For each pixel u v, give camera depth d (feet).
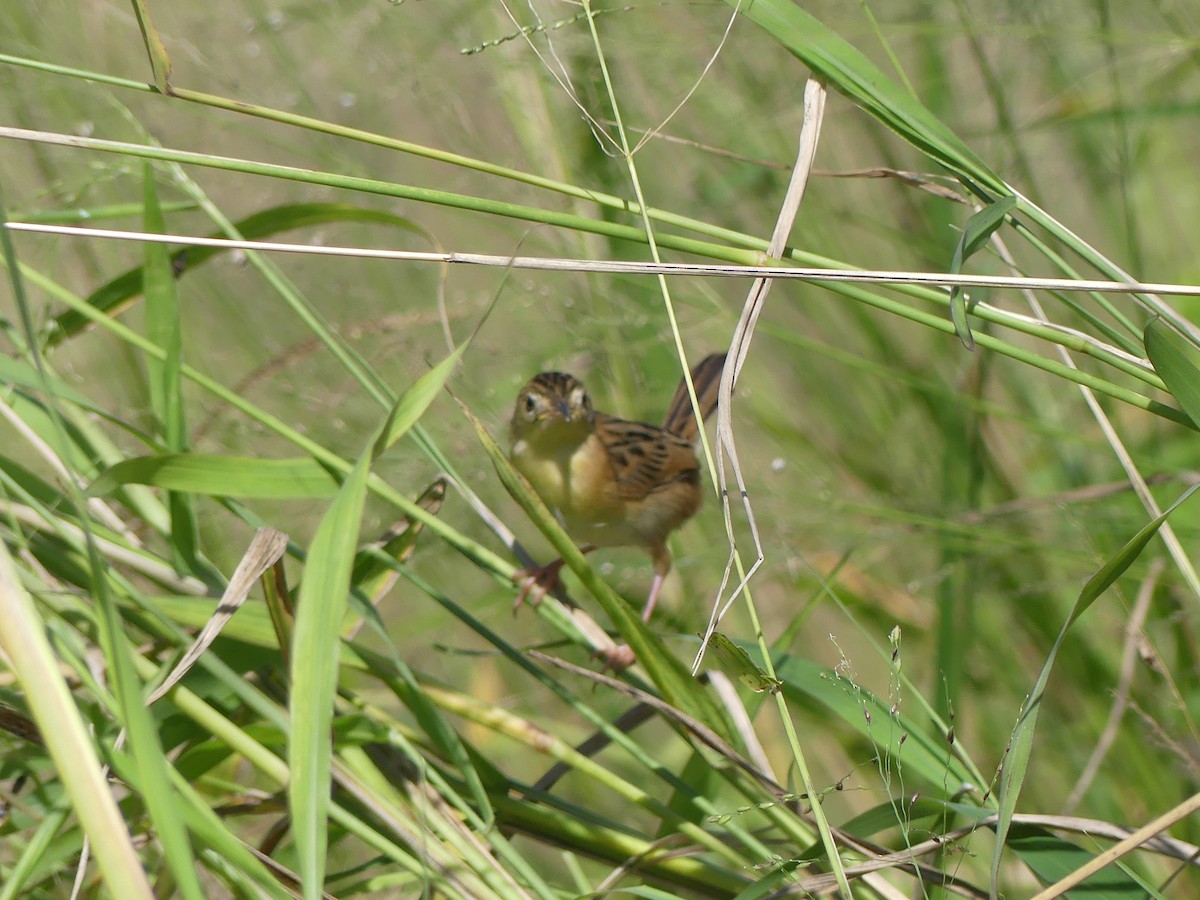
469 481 32.78
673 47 34.37
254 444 31.50
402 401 17.87
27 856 16.84
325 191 37.19
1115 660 30.89
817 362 37.24
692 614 34.58
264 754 18.56
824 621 34.40
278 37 36.27
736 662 17.01
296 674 15.62
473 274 39.34
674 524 31.71
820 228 36.55
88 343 31.58
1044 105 34.65
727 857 21.17
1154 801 28.66
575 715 34.50
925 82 35.96
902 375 30.91
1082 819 18.67
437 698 22.16
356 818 19.58
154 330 22.47
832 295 37.35
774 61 36.73
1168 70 34.40
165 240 17.20
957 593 29.45
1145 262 35.96
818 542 33.78
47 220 24.86
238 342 36.01
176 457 19.38
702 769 23.71
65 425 23.91
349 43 35.91
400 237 38.42
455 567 35.04
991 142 36.24
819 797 18.01
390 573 23.95
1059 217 36.11
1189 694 29.71
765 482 34.32
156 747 14.19
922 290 20.07
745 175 36.70
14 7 32.96
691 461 31.30
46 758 19.19
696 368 36.17
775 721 32.60
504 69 34.96
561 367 35.96
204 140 35.99
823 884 18.13
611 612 20.18
